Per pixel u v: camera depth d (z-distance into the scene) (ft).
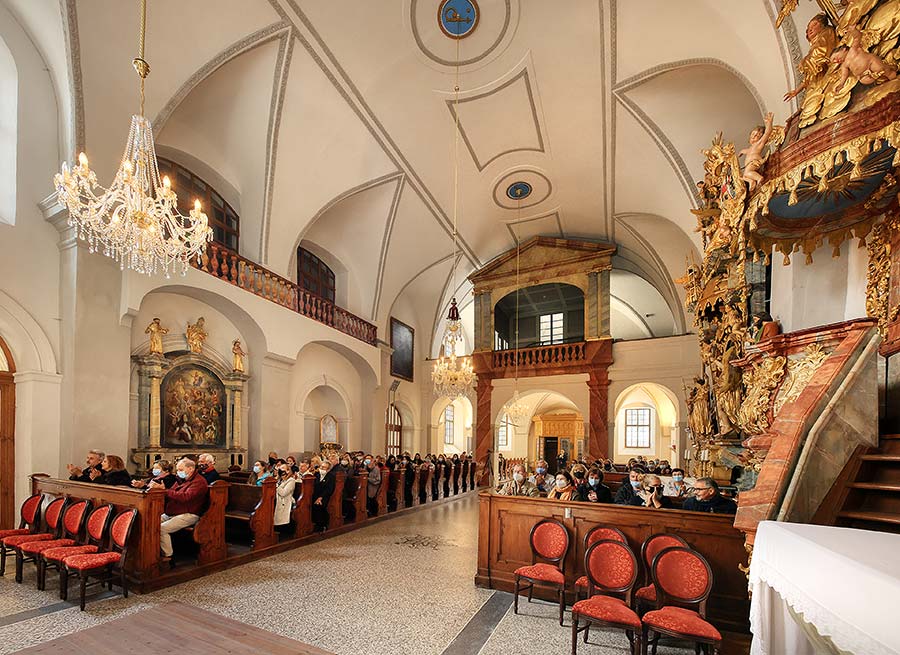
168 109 27.30
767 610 8.42
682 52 25.23
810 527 7.64
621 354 48.85
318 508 27.63
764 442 13.78
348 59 29.71
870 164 11.64
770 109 21.08
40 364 23.63
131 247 19.35
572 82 30.76
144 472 27.99
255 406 35.29
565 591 16.83
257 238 35.81
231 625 9.75
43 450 23.30
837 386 12.59
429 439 61.77
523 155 39.55
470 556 23.20
